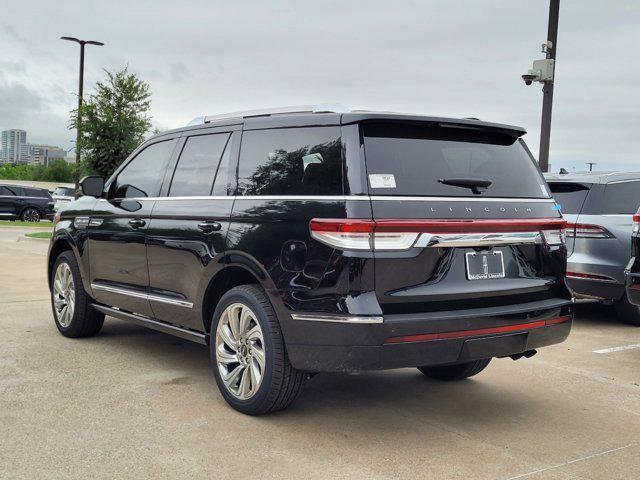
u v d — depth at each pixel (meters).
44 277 11.02
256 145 4.62
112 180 6.05
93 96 21.88
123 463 3.65
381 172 3.99
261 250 4.25
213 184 4.86
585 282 7.69
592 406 4.87
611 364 6.07
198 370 5.52
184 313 5.03
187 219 4.94
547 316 4.41
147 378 5.26
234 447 3.92
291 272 4.06
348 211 3.84
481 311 4.07
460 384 5.35
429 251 3.94
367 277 3.79
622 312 7.89
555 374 5.71
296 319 4.00
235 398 4.50
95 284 6.11
